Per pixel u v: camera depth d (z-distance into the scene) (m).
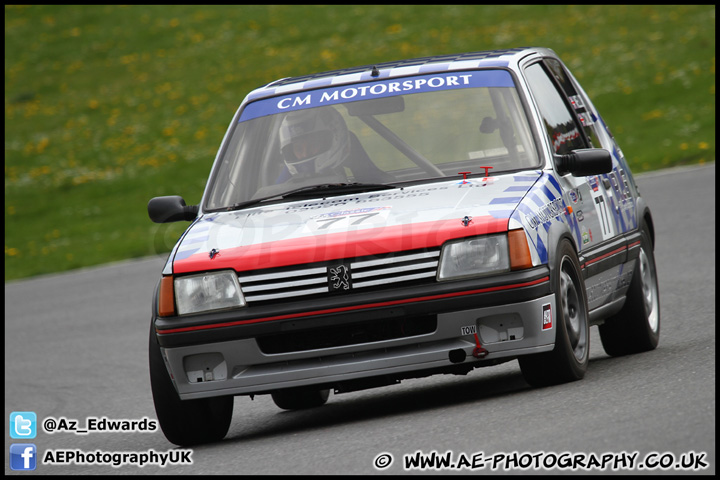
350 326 22.19
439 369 22.36
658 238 53.88
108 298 64.88
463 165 25.23
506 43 152.12
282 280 22.45
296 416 28.30
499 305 21.91
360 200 24.47
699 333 30.80
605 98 120.81
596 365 27.11
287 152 26.66
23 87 173.38
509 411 21.19
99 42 190.25
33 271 86.00
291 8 194.12
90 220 108.94
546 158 25.19
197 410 23.66
